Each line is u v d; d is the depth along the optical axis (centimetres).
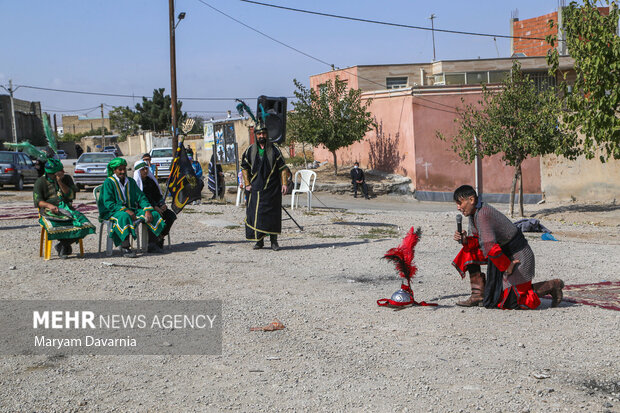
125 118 8381
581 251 1060
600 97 1608
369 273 833
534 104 2073
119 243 930
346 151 3734
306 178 1758
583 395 410
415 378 443
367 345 519
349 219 1566
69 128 10288
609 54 1558
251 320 595
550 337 531
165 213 1002
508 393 414
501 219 609
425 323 581
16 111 6134
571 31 1636
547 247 1118
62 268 839
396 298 639
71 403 404
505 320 587
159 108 7612
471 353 494
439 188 2992
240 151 4438
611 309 624
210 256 955
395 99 3172
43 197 909
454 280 791
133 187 958
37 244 1048
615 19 1555
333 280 785
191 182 1088
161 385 436
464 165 2956
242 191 1880
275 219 1014
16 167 2716
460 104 2969
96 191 988
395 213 1900
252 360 486
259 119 1155
